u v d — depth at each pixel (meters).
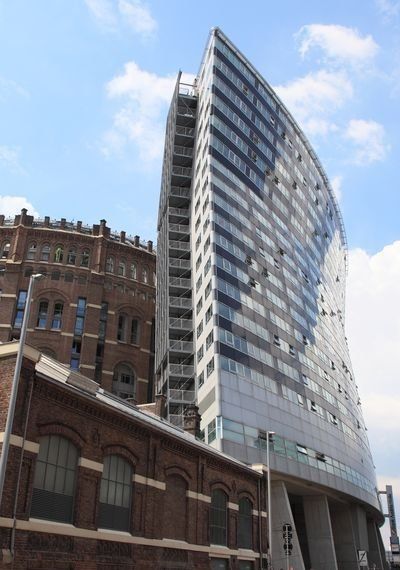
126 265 84.81
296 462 60.72
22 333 20.11
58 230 82.31
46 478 21.70
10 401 18.77
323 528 65.81
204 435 56.56
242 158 79.25
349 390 92.94
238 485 36.78
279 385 65.31
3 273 77.50
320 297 91.50
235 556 34.03
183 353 68.00
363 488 78.06
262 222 78.31
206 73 83.31
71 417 23.31
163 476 28.83
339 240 120.81
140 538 25.91
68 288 78.62
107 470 25.19
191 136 85.19
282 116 95.38
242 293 66.25
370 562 83.06
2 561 18.56
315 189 104.62
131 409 33.66
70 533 21.89
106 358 77.19
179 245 78.12
